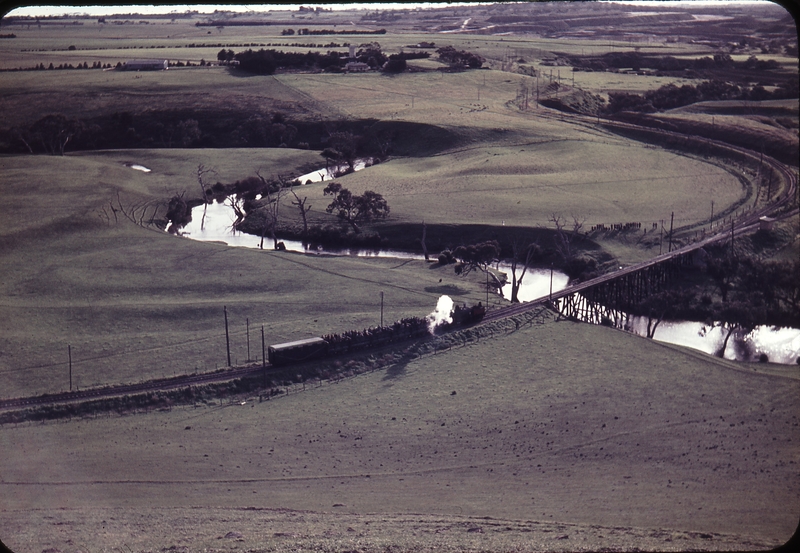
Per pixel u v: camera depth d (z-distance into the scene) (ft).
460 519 196.65
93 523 193.47
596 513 200.75
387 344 350.64
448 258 502.38
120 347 347.56
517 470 241.55
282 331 363.97
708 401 301.22
